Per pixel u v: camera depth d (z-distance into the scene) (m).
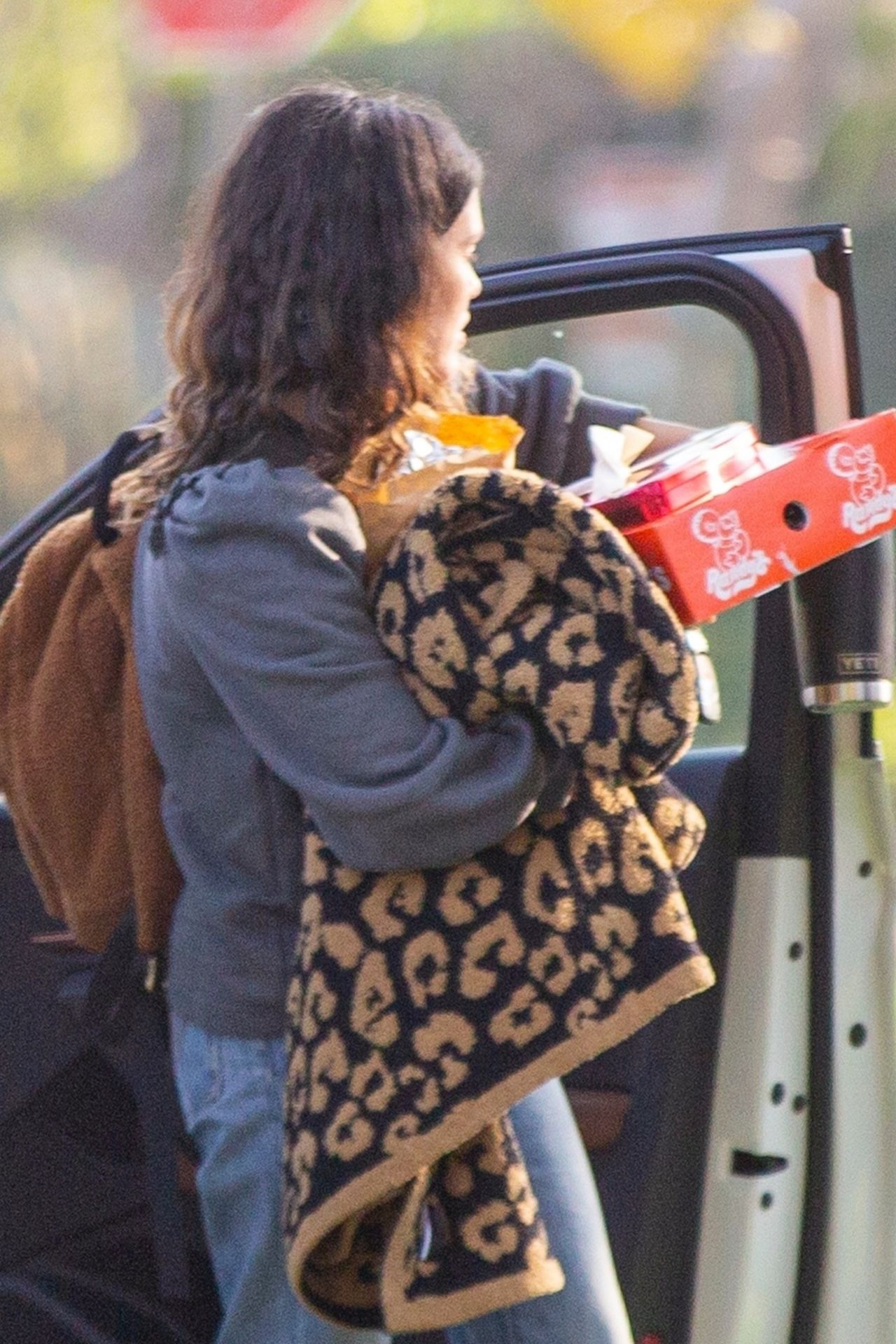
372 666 6.70
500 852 6.78
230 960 7.11
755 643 8.43
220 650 6.76
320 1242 6.87
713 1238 8.35
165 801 7.38
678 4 43.66
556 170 48.09
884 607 7.97
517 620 6.73
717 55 44.34
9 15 47.19
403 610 6.74
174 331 7.23
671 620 6.54
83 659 7.71
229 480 6.83
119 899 7.74
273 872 7.03
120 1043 7.90
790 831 8.38
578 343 41.62
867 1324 8.58
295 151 6.96
